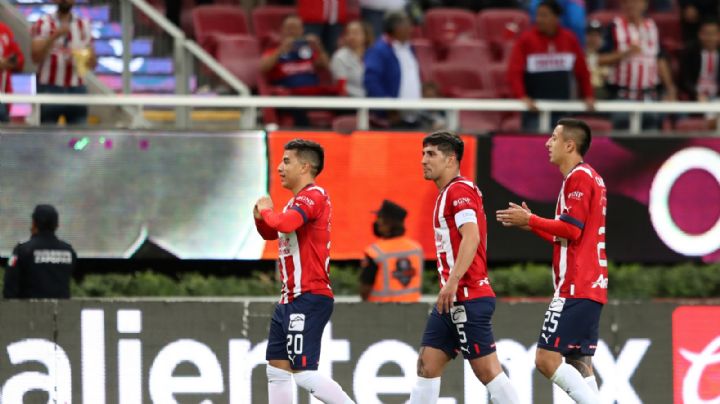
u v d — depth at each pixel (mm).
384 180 41500
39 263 35719
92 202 40188
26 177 39719
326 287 28422
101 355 32469
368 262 35844
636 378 33000
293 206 27969
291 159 28609
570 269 27984
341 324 32625
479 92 51188
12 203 39625
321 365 32531
